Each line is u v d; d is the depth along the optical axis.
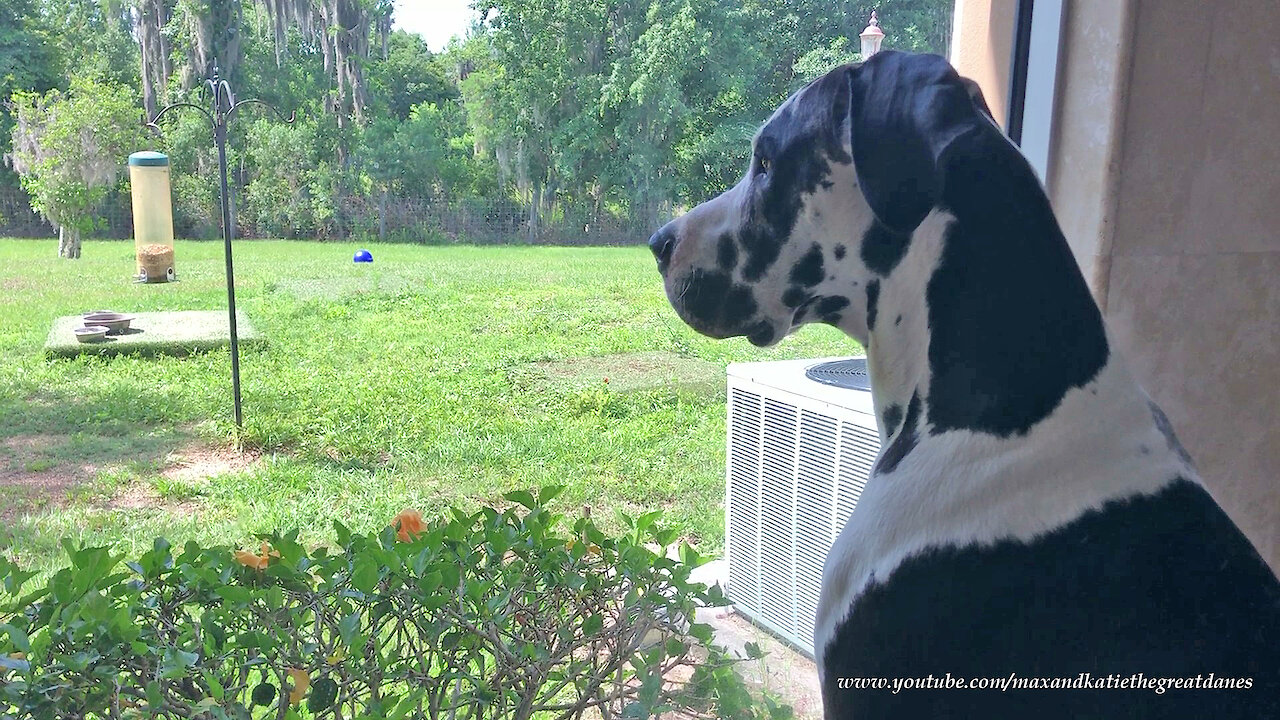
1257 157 1.81
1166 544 0.91
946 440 1.01
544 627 1.36
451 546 1.37
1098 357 1.00
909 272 1.06
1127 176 1.70
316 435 3.46
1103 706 0.85
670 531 1.49
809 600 2.21
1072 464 0.95
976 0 1.91
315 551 1.32
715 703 1.36
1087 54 1.70
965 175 1.00
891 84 0.98
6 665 1.04
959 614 0.94
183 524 2.68
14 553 2.38
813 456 2.18
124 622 1.10
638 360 4.29
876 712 0.99
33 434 3.22
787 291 1.15
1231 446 1.97
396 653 1.26
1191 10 1.67
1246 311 1.90
